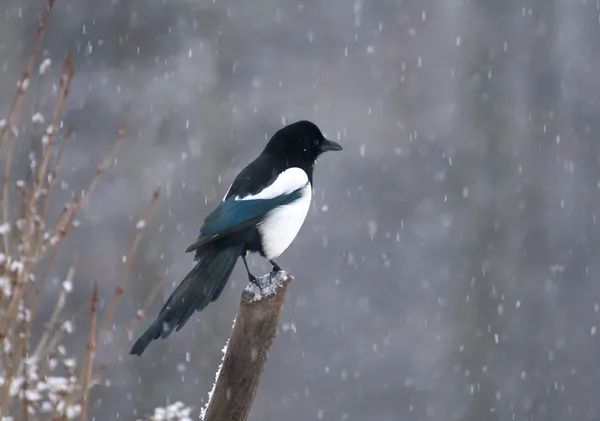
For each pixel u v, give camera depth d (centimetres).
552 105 2050
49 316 1461
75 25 1759
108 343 1484
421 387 1731
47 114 1642
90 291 1538
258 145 1766
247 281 1681
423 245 1864
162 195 1636
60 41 1750
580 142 2031
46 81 1702
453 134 1989
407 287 1814
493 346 1789
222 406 517
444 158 1958
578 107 2058
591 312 1858
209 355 1574
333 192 1862
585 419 1762
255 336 509
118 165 1647
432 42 2045
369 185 1892
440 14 2064
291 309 1747
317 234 1814
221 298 1634
